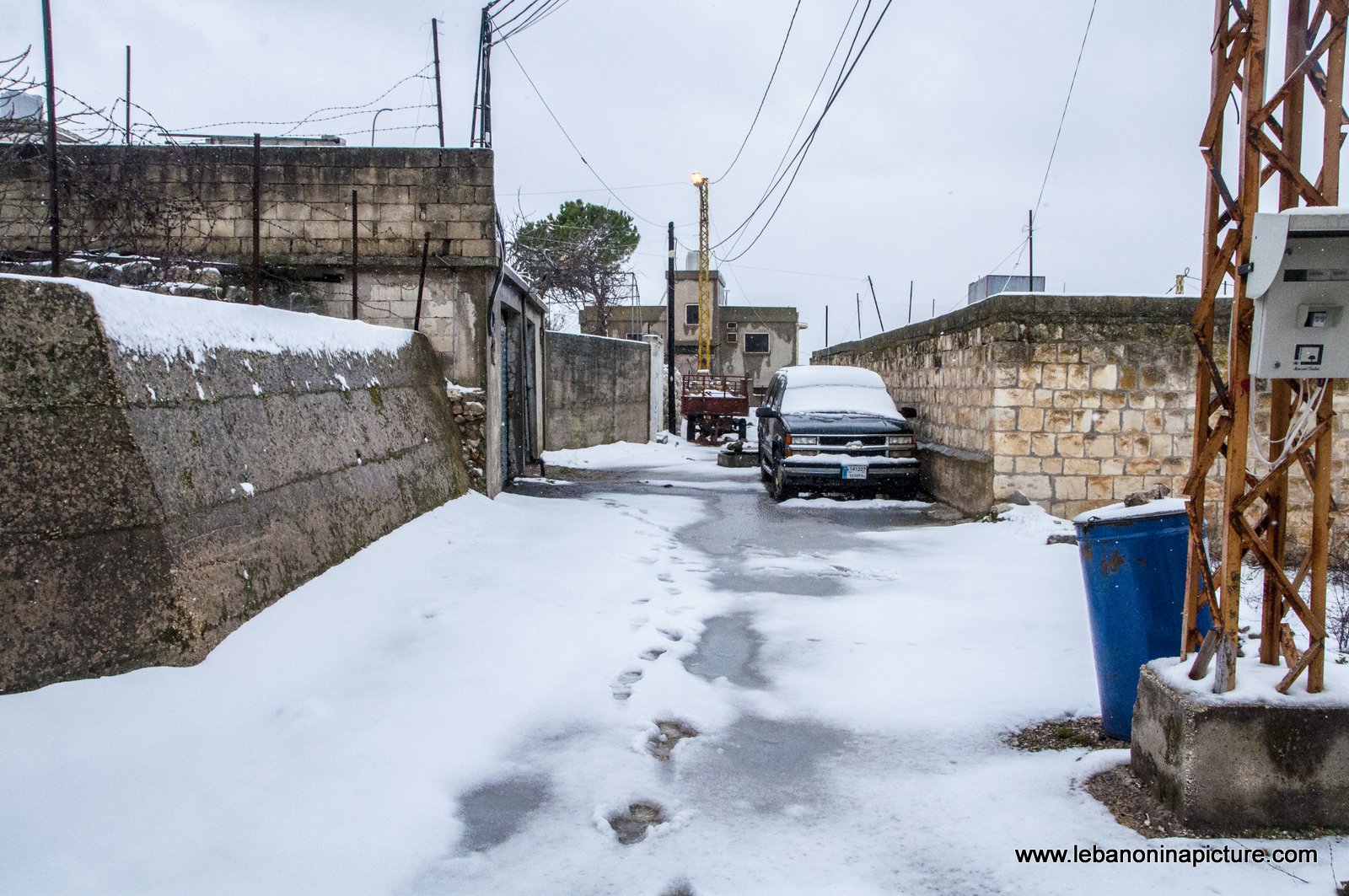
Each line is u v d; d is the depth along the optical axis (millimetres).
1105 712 3883
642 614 5879
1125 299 9883
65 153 10258
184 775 3236
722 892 2756
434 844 3010
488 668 4625
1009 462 10031
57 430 3863
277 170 10609
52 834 2797
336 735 3719
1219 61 3188
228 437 5055
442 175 10711
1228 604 3070
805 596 6656
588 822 3201
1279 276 2949
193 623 4098
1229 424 3121
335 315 10766
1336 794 3016
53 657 3631
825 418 12570
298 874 2766
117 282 9109
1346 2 3027
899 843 3055
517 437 14641
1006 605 6227
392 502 7664
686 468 17906
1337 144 3062
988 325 10266
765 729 4133
